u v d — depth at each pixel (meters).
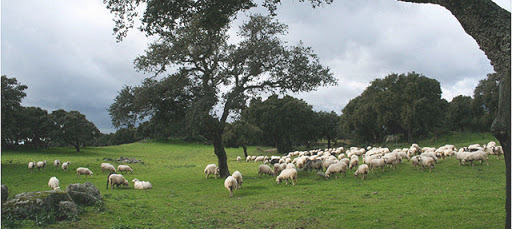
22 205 8.77
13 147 61.94
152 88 24.30
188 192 18.14
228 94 24.86
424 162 22.28
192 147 84.00
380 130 67.44
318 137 84.25
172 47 21.42
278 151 72.62
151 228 9.05
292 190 17.16
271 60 25.20
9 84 41.84
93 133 66.19
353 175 22.03
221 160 26.11
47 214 8.78
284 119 69.62
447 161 26.42
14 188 20.66
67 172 30.83
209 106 23.41
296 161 28.70
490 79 62.75
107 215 10.02
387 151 34.06
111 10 11.14
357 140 76.00
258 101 28.30
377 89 66.06
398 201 12.63
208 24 11.18
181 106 26.48
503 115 5.55
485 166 22.22
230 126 53.91
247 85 26.56
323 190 16.61
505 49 5.57
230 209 12.59
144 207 12.32
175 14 10.52
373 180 19.52
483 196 12.34
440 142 55.34
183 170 34.66
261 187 18.94
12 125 45.25
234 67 25.53
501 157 25.44
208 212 11.91
